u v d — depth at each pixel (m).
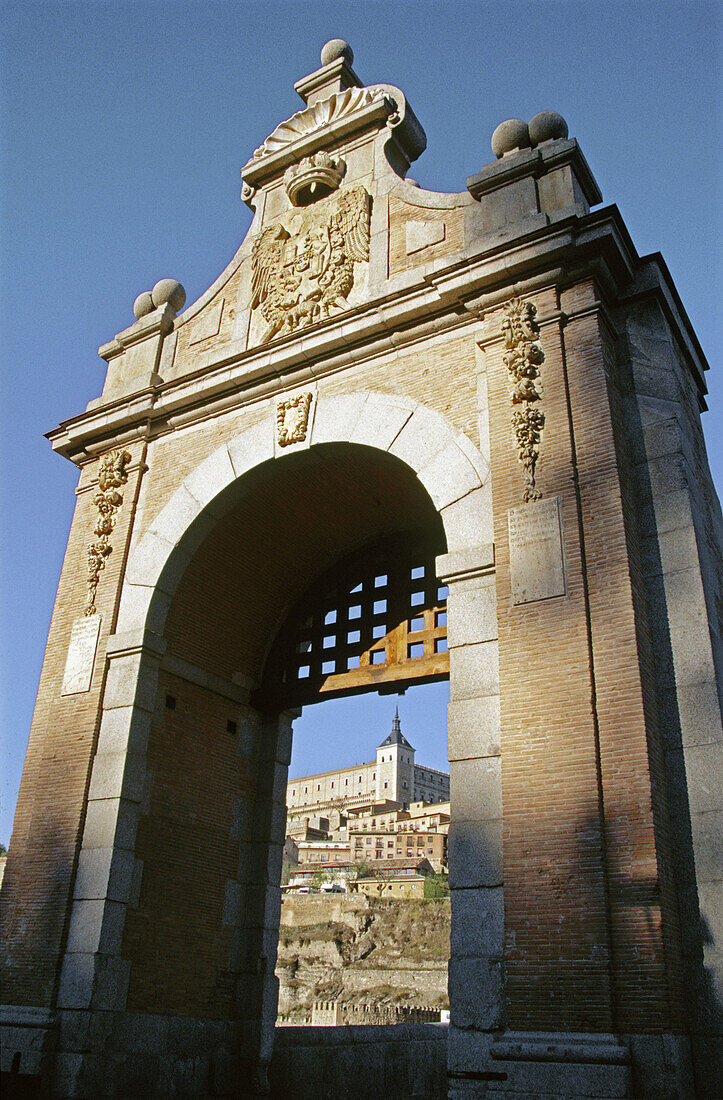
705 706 10.22
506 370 12.85
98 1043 12.42
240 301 17.14
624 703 10.03
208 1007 14.80
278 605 17.91
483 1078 9.20
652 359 12.62
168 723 15.23
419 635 16.19
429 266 14.49
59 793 14.38
